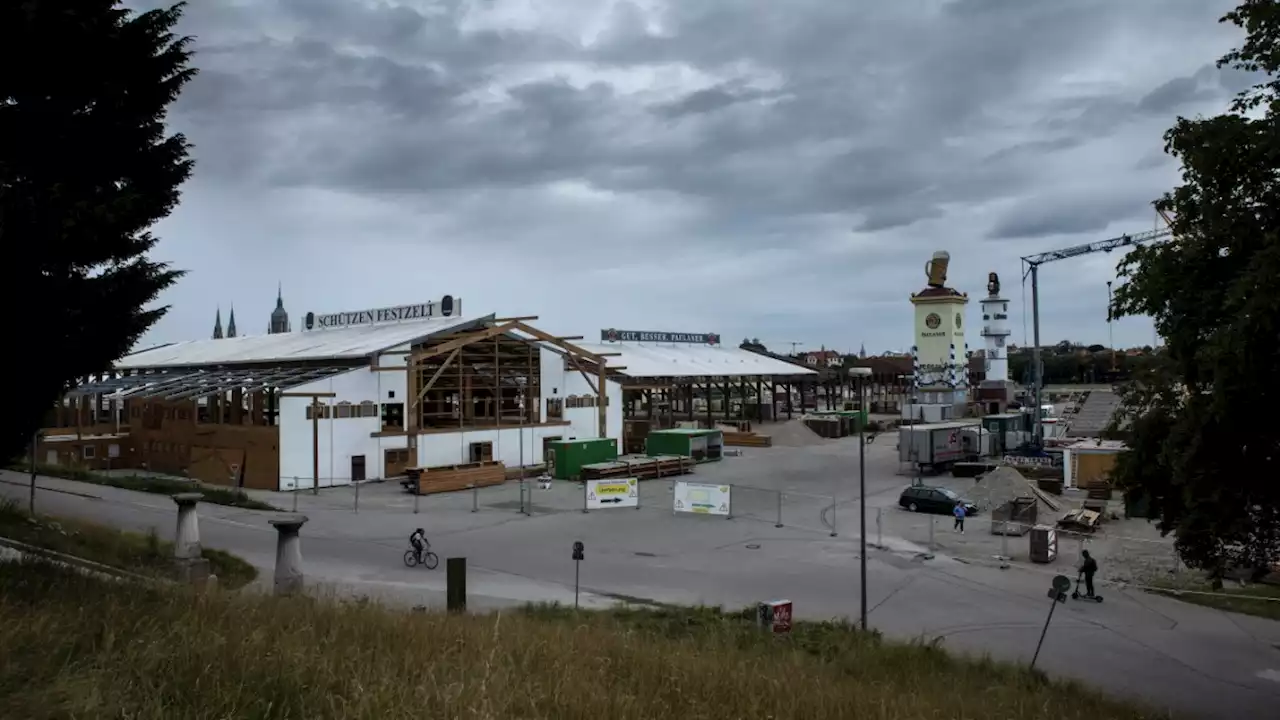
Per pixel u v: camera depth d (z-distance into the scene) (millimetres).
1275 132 12195
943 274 85188
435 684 7160
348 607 11664
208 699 6492
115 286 13555
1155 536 33938
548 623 16312
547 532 34094
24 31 11859
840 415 86750
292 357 54344
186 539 21719
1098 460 44812
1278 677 17953
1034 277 70062
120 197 12805
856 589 25141
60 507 33969
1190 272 13758
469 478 47688
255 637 8211
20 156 12469
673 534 33906
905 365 110000
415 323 62312
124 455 56219
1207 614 22875
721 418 95750
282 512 37219
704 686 9102
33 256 12211
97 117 13266
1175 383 14094
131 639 7734
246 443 47312
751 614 20562
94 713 6055
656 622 18984
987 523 36688
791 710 8539
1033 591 25219
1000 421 63969
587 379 63219
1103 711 13492
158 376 62844
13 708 6039
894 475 54500
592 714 7234
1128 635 20922
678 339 100500
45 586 10445
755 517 38188
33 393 13438
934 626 21562
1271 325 11250
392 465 50594
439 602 21516
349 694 6883
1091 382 161250
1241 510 13320
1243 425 12578
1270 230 12539
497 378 56938
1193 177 14211
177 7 13945
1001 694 12898
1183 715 15281
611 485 40188
